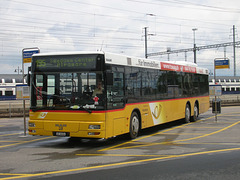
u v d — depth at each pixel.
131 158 7.96
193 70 18.08
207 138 11.54
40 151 9.12
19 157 8.20
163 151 8.92
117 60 10.28
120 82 10.40
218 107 17.97
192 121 18.16
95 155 8.42
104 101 9.33
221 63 35.75
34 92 9.89
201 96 19.36
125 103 10.67
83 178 6.06
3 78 38.69
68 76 9.57
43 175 6.31
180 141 10.88
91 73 9.42
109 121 9.55
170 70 14.90
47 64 9.80
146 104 12.34
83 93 9.42
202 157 7.99
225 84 53.44
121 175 6.26
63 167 6.99
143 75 12.20
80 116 9.36
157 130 14.27
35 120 9.83
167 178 6.03
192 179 5.96
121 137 11.78
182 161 7.52
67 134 9.41
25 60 17.19
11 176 6.25
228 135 12.30
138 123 11.78
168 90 14.56
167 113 14.38
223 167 6.90
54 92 9.67
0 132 13.94
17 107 32.75
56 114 9.58
